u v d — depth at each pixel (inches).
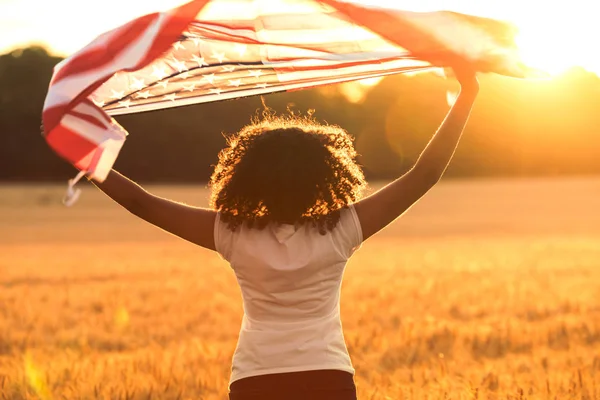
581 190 3331.7
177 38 127.9
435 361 314.3
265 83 149.6
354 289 684.1
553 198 2950.3
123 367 316.5
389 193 133.6
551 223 2012.8
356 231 132.4
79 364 327.0
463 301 595.2
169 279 842.8
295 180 129.3
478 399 247.9
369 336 390.3
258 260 130.6
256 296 131.4
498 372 302.2
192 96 150.9
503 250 1283.2
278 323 130.6
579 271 885.2
